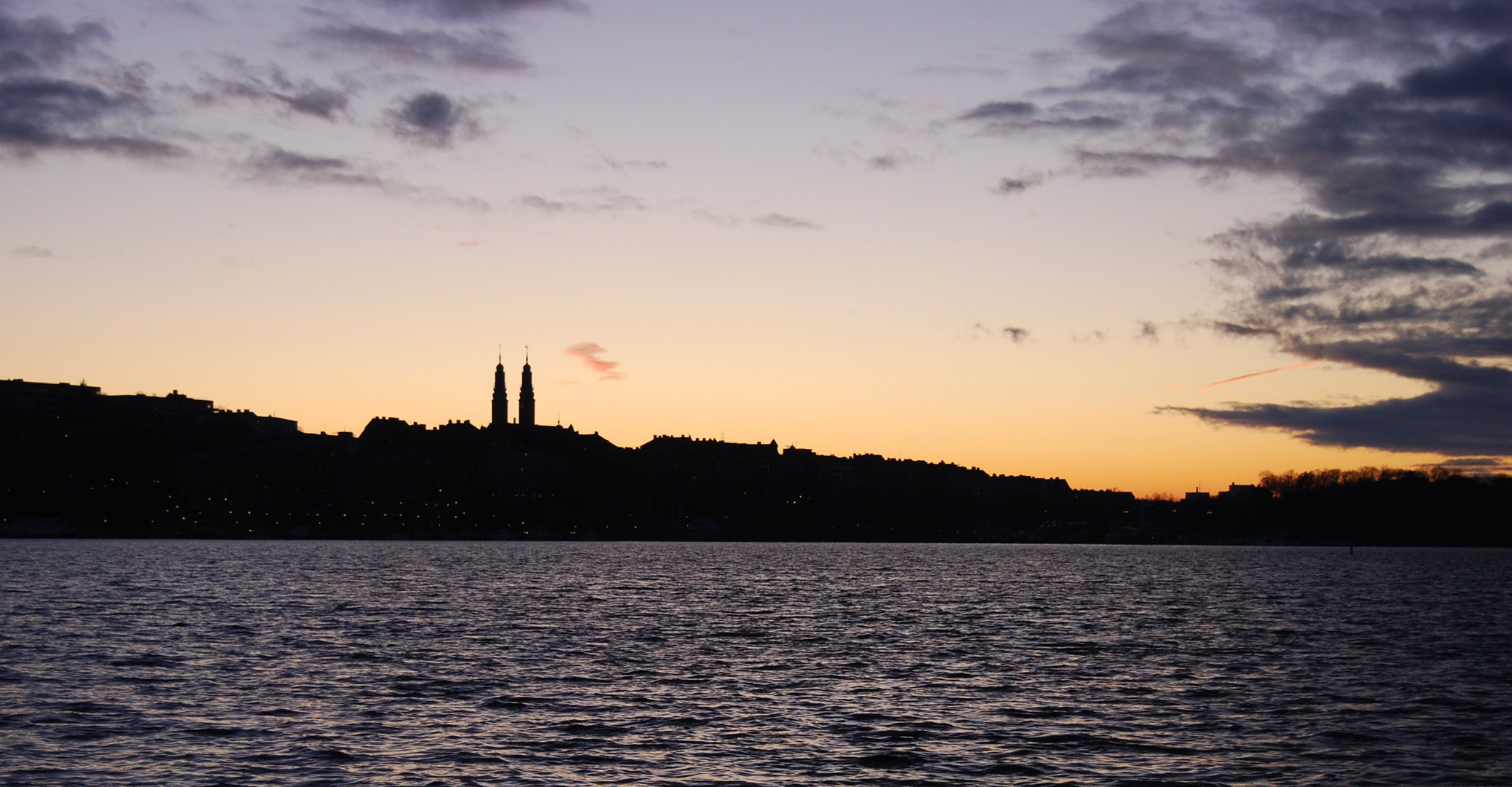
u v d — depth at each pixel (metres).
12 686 66.62
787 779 47.91
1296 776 49.50
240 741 53.34
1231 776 49.38
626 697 65.44
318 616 111.50
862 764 50.47
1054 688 70.50
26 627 97.25
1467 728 59.12
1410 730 58.50
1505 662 84.81
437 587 161.38
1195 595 162.62
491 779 47.34
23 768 48.25
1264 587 186.38
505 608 124.56
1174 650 91.12
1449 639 101.75
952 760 51.28
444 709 61.22
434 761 50.06
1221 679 74.81
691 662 80.44
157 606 121.19
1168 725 59.25
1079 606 138.12
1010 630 106.12
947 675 75.56
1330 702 66.50
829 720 59.47
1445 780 49.16
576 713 60.47
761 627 106.38
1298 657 86.88
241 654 81.75
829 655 85.31
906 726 58.16
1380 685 72.94
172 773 47.78
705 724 58.06
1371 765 51.41
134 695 64.19
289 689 66.94
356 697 64.62
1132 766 50.75
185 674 71.88
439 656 82.06
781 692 68.06
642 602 137.25
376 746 52.53
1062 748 53.84
